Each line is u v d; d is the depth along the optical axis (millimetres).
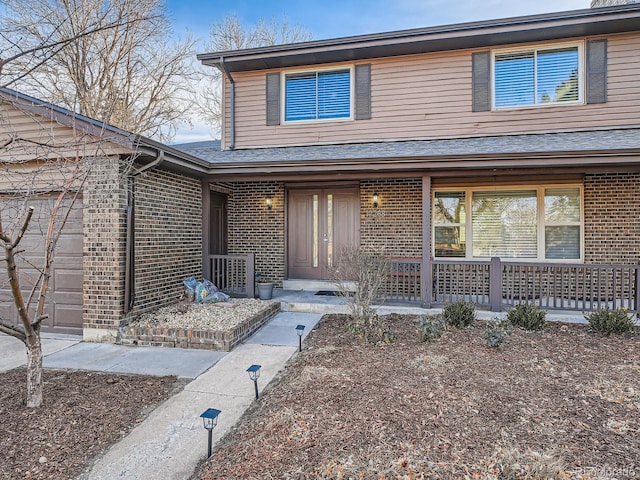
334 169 6598
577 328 5598
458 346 4738
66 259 5820
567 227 7805
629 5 7102
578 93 7805
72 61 13742
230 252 9359
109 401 3555
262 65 9250
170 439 2941
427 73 8516
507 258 8109
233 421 3219
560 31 7648
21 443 2814
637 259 7289
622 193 7363
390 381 3660
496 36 7898
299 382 3785
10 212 5449
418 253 8352
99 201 5461
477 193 8266
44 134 5176
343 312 7062
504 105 8148
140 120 15969
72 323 5828
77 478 2473
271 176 7320
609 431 2727
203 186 7605
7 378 4070
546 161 5898
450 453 2463
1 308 6125
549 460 2295
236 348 5195
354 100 8891
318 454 2520
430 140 8398
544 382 3600
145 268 5953
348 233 8953
